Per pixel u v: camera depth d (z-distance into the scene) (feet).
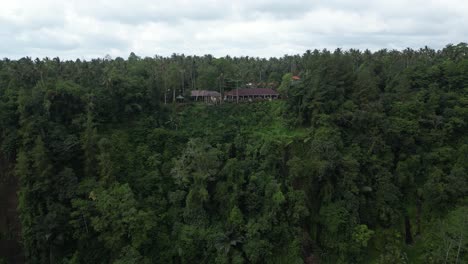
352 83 275.39
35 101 232.12
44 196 206.28
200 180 217.36
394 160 248.52
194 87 353.10
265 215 209.87
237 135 265.13
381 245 220.84
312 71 282.97
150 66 359.25
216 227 214.07
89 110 245.45
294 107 280.10
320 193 224.33
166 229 217.15
